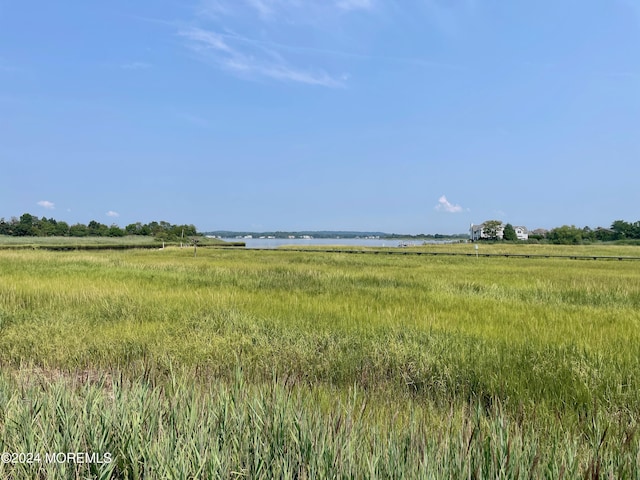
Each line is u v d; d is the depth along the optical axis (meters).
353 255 37.25
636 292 12.09
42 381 3.94
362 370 5.12
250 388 3.67
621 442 2.85
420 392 4.61
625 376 4.60
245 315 7.83
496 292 12.05
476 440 2.58
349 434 2.57
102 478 2.28
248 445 2.49
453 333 6.62
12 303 9.05
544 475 2.39
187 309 8.46
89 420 2.74
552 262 28.64
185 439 2.54
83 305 9.02
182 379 3.93
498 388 4.38
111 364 5.31
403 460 2.35
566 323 7.52
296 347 5.82
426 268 21.69
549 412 3.78
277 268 20.17
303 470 2.23
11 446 2.49
